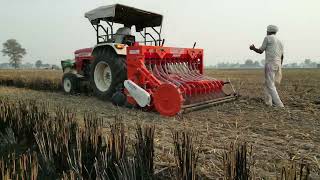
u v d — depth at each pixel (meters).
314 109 6.51
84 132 3.34
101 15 7.97
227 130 4.62
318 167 3.06
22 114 4.29
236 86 13.88
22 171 2.57
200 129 4.67
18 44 112.69
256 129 4.71
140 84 6.30
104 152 3.09
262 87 13.29
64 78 9.91
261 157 3.35
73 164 2.98
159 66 6.77
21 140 4.10
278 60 6.97
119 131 3.18
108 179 2.65
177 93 5.39
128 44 8.37
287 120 5.39
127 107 6.64
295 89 12.20
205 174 2.93
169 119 5.46
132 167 2.66
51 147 3.13
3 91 10.82
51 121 3.79
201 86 6.33
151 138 2.91
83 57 9.42
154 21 8.85
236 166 2.30
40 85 12.17
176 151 2.63
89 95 9.27
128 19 8.83
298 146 3.79
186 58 7.51
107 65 7.79
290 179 1.96
